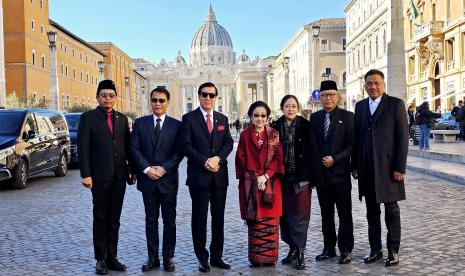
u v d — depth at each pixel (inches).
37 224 382.0
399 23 789.9
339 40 3016.7
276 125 276.5
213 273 258.8
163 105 274.4
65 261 283.4
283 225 279.3
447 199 447.8
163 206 270.2
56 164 698.8
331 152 274.5
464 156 679.1
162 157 271.7
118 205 269.9
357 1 2455.7
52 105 1315.2
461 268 253.6
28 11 2121.1
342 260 269.7
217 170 267.0
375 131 269.1
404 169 264.1
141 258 288.4
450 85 1549.0
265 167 264.4
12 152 569.0
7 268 269.4
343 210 273.0
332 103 278.4
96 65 3336.6
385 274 248.4
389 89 795.4
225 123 274.1
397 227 265.3
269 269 263.4
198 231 265.3
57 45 2500.0
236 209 433.1
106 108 272.4
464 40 1455.5
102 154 266.2
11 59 2081.7
